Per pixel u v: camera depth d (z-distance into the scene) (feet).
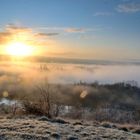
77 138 32.55
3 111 56.59
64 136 32.83
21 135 30.60
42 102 57.31
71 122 45.27
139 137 38.29
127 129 47.14
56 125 39.37
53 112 60.64
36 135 31.32
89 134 35.68
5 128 33.78
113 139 34.68
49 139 30.58
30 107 54.70
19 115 50.11
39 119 44.55
